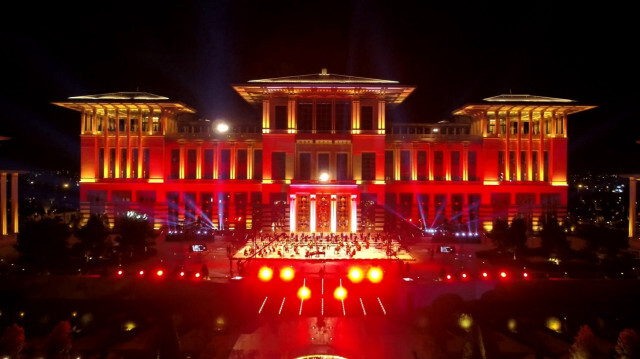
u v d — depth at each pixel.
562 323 43.47
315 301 49.66
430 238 84.88
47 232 58.75
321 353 36.88
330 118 96.19
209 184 99.19
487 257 70.69
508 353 37.38
